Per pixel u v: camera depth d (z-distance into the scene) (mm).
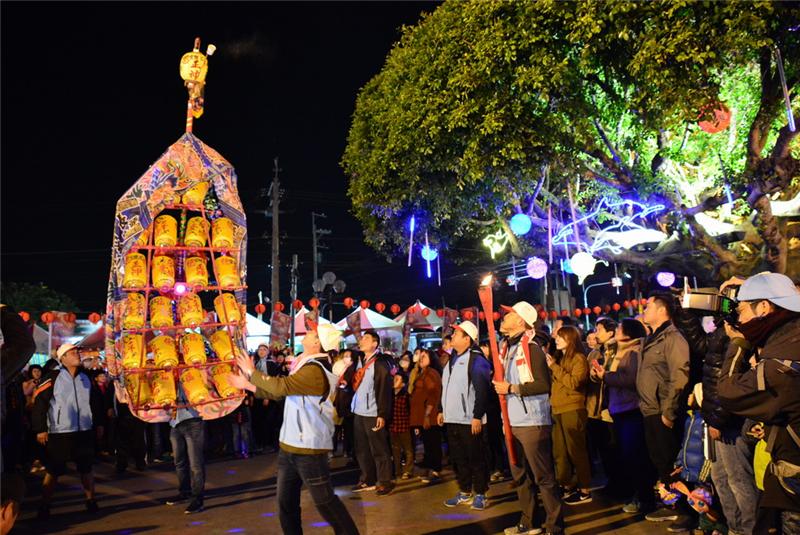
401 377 10047
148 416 5945
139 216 5797
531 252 16031
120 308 5840
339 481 10047
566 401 7461
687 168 14617
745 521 4773
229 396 5945
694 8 9984
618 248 15141
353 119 15688
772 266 11867
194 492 7926
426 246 16156
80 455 8180
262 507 8094
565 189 15336
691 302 4641
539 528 6230
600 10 10438
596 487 8469
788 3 9727
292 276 30453
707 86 10008
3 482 2775
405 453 9984
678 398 5887
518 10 11289
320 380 5164
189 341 5930
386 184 14672
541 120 11844
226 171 6117
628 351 6969
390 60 14336
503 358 6391
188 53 6113
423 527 6781
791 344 3469
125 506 8539
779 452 3480
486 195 14383
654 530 6254
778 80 11086
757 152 11461
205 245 6270
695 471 5535
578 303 37812
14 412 7121
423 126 12438
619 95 12188
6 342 3732
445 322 18984
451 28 12297
